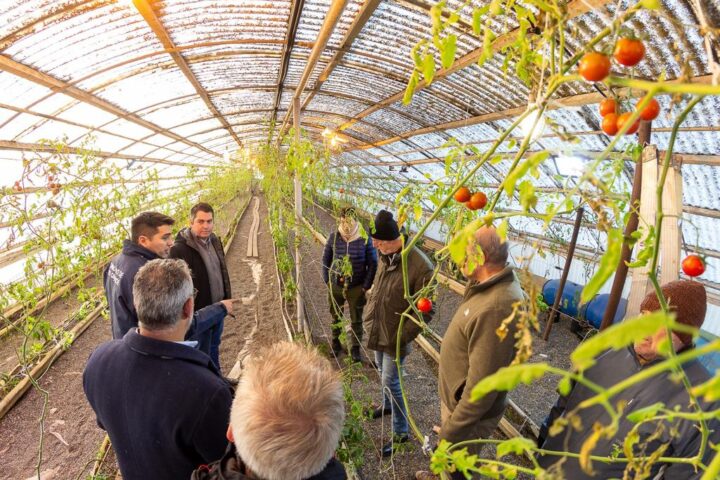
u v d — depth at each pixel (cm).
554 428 41
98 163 437
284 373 98
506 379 39
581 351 32
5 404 362
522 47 87
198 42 427
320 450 94
